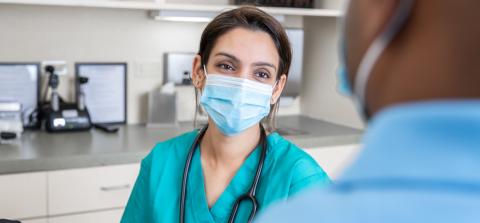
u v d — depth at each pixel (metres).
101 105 2.77
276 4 2.77
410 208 0.31
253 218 1.18
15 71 2.58
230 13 1.34
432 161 0.30
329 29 3.01
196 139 1.33
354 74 0.37
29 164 2.05
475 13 0.30
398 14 0.33
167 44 2.87
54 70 2.62
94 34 2.72
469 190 0.30
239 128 1.25
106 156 2.16
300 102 3.27
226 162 1.27
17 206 2.06
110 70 2.77
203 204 1.24
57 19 2.64
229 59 1.31
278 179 1.20
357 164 0.33
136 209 1.37
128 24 2.78
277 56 1.33
